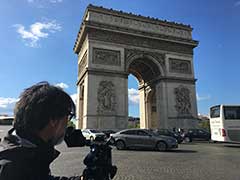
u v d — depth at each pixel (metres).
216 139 40.84
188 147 36.88
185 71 69.69
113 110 58.53
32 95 2.13
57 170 16.34
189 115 65.88
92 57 60.09
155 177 14.09
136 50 65.81
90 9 63.16
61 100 2.19
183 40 70.69
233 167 17.55
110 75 60.53
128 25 66.19
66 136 2.34
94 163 2.32
